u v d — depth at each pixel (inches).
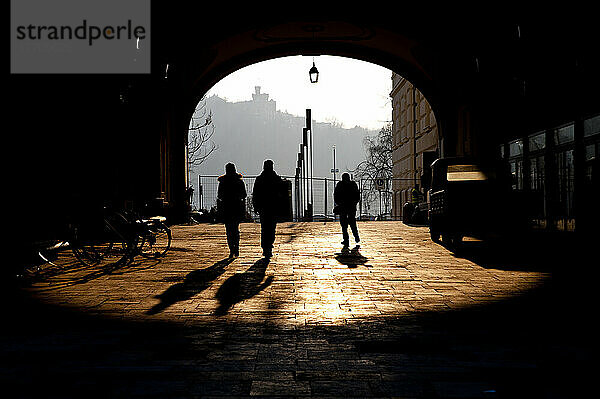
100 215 425.7
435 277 357.4
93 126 590.6
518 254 479.5
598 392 148.6
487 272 376.8
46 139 468.4
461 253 494.0
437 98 986.1
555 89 611.5
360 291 310.0
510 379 159.8
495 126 800.3
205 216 1189.1
